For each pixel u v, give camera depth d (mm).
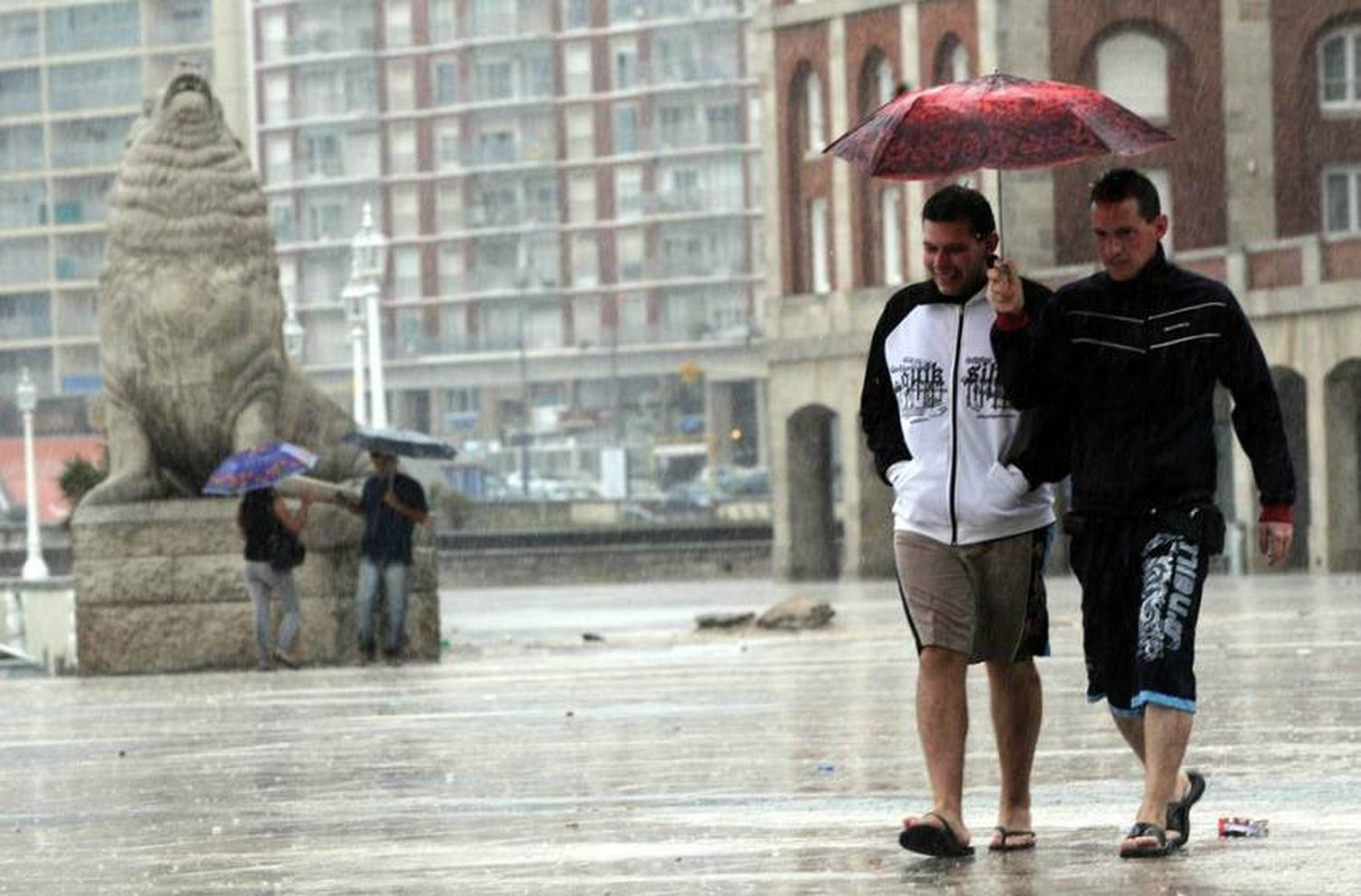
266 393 56156
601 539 165375
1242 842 18016
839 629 65812
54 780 28312
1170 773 17594
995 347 18219
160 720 38469
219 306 55594
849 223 138375
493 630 77250
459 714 36906
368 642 55750
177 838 21609
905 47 133875
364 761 29094
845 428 137250
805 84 141500
